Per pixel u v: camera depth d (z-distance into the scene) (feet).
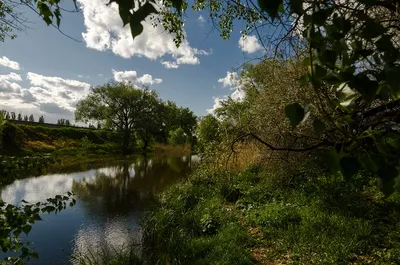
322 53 2.60
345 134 2.70
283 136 15.43
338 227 17.21
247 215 21.93
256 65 18.83
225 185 27.61
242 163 27.81
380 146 2.46
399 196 14.99
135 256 17.62
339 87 2.52
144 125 116.06
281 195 23.48
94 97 117.50
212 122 33.55
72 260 20.22
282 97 16.31
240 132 14.79
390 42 2.42
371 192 20.07
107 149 109.91
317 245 15.62
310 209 20.20
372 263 13.57
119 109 115.14
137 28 2.20
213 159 26.84
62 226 27.02
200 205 25.07
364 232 16.16
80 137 116.47
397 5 3.07
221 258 15.33
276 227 19.16
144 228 23.94
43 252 21.54
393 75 2.26
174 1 2.62
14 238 10.01
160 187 44.37
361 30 2.55
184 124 186.29
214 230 20.16
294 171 20.13
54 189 42.50
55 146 97.81
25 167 9.95
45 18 6.11
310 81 2.68
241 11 8.39
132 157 99.81
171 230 20.70
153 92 121.90
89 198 37.76
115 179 52.70
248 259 15.06
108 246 22.26
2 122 47.62
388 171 2.38
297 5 2.37
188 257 16.62
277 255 15.74
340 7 2.65
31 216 9.73
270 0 2.11
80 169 65.16
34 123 118.01
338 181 22.00
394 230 15.75
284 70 15.49
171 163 80.94
